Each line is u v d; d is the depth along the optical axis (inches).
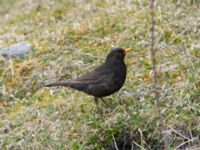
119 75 485.4
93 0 665.6
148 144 463.5
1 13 773.9
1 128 495.5
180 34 551.2
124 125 474.3
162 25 566.9
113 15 609.3
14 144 476.1
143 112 476.1
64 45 588.7
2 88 547.5
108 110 491.8
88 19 622.2
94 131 472.7
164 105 478.9
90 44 579.5
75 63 553.9
